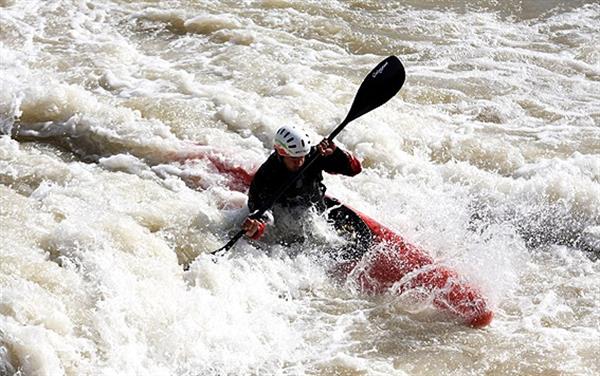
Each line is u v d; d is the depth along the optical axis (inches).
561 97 1189.1
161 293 736.3
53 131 1012.5
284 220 840.9
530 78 1233.4
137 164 954.1
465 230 884.6
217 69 1195.9
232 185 928.3
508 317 786.2
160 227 839.7
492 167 1017.5
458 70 1248.2
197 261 788.6
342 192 932.6
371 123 1064.2
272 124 1035.3
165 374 684.1
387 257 816.3
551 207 932.6
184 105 1064.8
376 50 1302.9
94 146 992.9
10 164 916.6
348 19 1389.0
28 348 641.6
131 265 757.9
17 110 1028.5
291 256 833.5
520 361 726.5
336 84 1165.7
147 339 700.0
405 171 986.7
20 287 694.5
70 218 808.3
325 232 838.5
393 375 705.6
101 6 1389.0
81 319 691.4
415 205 920.3
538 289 826.2
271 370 708.0
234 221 868.0
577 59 1293.1
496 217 925.2
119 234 789.9
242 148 992.9
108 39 1269.7
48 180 897.5
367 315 780.6
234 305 757.3
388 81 862.5
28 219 800.9
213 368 701.9
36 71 1143.0
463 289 786.8
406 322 772.6
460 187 962.1
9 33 1263.5
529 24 1403.8
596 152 1051.3
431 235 865.5
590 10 1450.5
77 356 661.9
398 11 1432.1
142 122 1025.5
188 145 987.3
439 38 1346.0
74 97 1043.3
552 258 876.0
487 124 1112.2
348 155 826.2
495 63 1273.4
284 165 802.8
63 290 708.7
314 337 749.3
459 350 741.3
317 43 1307.8
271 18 1374.3
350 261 822.5
